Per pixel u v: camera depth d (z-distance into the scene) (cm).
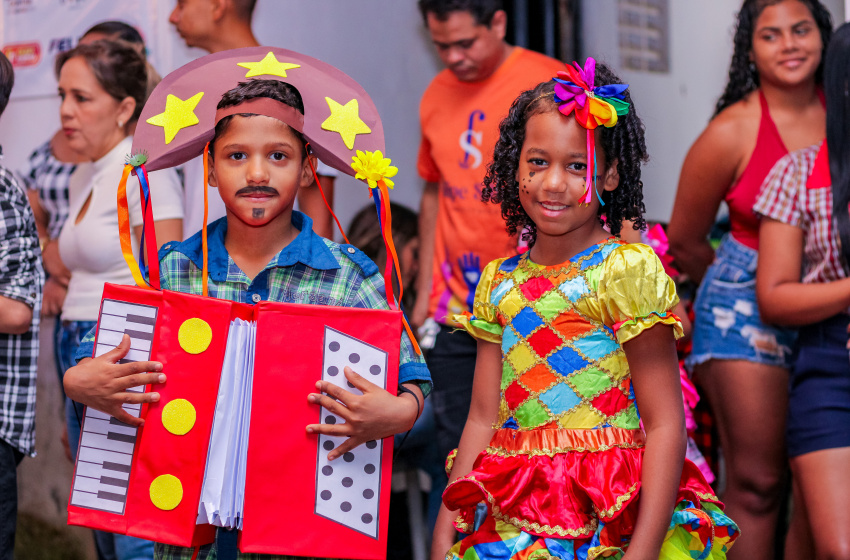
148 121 170
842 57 236
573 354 151
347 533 152
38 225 320
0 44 330
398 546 288
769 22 269
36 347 225
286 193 159
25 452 222
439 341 283
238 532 155
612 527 142
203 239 163
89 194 307
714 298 271
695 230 291
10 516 216
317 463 152
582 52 314
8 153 327
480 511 197
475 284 288
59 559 318
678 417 147
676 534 148
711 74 309
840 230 233
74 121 307
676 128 317
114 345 154
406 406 153
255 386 151
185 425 150
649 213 320
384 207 163
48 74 324
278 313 152
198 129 168
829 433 229
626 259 148
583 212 151
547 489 146
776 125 271
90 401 150
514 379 157
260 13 315
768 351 261
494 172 171
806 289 237
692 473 155
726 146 274
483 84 296
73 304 307
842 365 232
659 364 147
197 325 152
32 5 326
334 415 152
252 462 150
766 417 262
